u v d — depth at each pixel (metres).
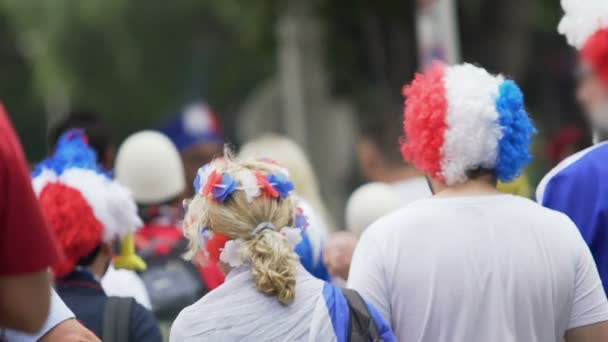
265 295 8.62
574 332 9.05
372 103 42.44
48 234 6.73
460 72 9.16
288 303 8.58
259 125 51.66
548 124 49.31
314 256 11.38
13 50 73.56
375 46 41.88
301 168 15.08
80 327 8.40
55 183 10.53
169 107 54.78
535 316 8.81
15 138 6.68
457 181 9.09
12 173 6.55
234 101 58.88
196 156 16.05
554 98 49.97
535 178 33.53
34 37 51.38
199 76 55.25
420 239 8.91
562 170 9.91
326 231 14.98
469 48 42.59
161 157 13.62
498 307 8.76
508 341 8.73
